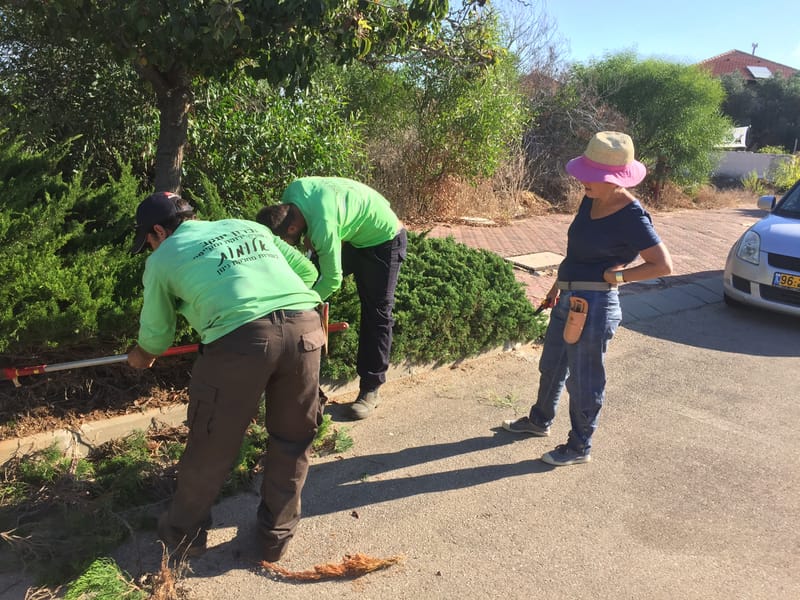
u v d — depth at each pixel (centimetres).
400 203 1045
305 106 627
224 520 305
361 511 317
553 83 1552
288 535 276
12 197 371
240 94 589
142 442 347
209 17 330
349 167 665
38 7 362
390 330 412
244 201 592
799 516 326
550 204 1355
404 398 451
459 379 490
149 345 264
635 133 1619
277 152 592
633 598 265
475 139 1088
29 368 302
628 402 462
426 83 1045
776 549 299
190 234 256
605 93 1681
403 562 281
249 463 343
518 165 1322
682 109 1627
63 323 329
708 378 516
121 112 547
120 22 338
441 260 560
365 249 387
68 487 303
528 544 297
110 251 394
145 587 257
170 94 424
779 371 539
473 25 531
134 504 307
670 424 427
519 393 467
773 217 732
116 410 364
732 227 1304
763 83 3691
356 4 393
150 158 582
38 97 531
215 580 265
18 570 262
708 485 352
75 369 361
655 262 321
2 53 520
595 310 339
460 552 290
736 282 693
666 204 1628
